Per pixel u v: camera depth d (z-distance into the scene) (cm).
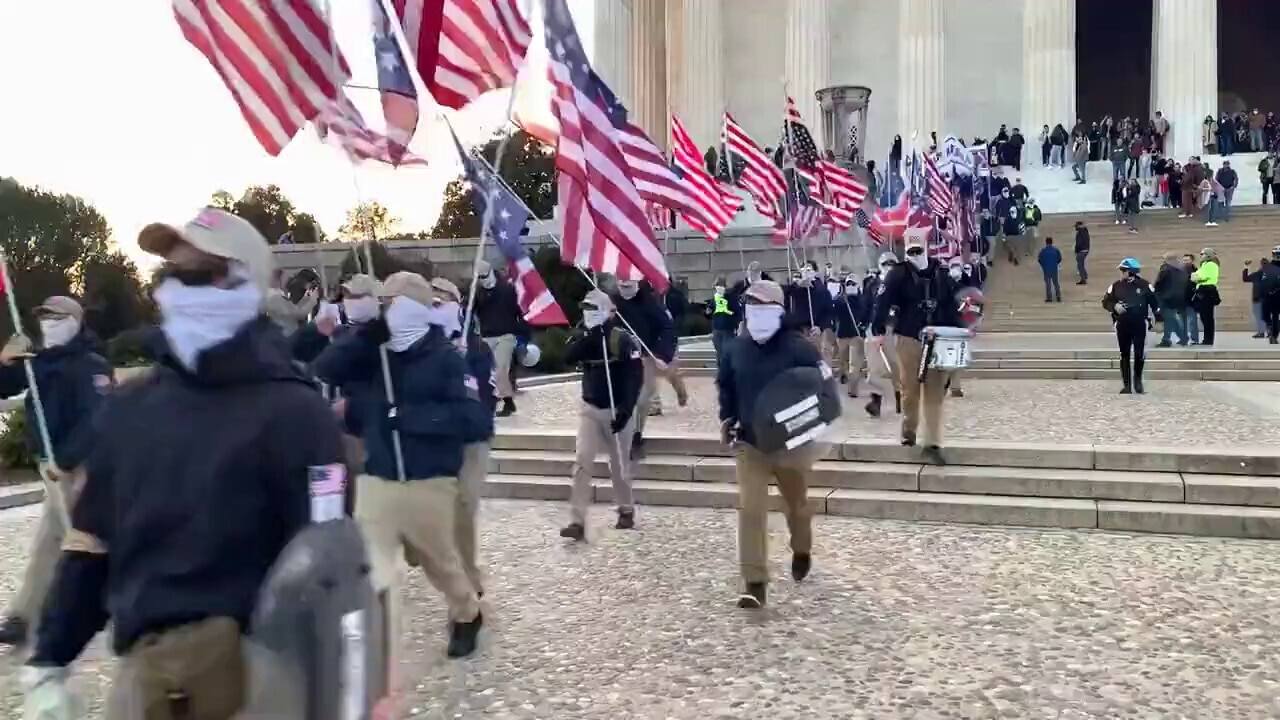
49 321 648
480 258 684
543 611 691
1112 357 1883
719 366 696
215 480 259
